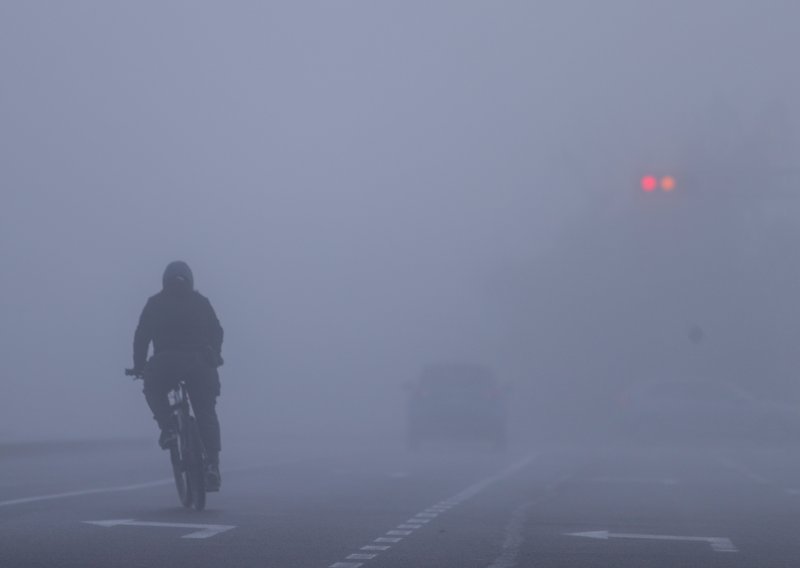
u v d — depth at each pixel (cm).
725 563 2902
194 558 2850
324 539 3256
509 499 4734
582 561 2894
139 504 4253
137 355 3959
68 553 2905
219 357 3972
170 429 3953
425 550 3064
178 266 3962
